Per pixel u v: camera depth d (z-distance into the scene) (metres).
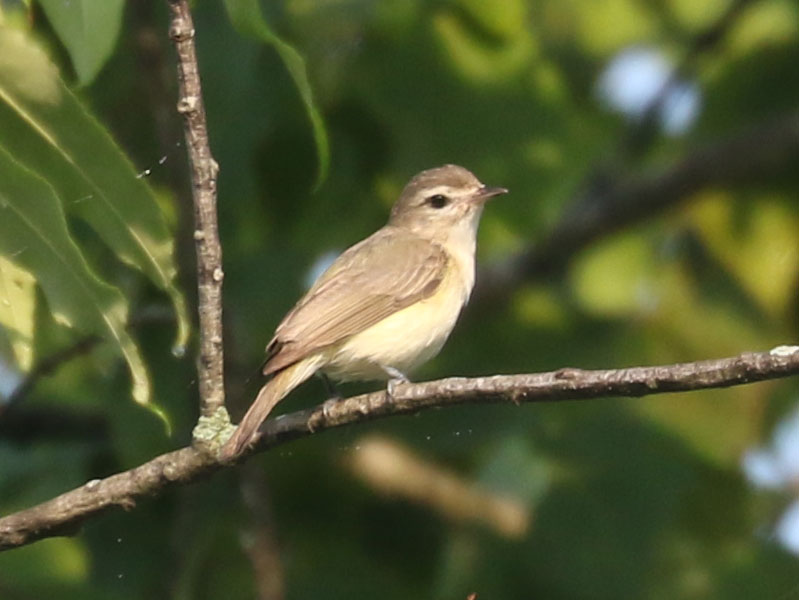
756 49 15.51
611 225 15.34
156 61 11.17
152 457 11.99
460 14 13.93
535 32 15.57
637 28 16.55
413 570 12.54
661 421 13.35
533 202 14.86
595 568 12.26
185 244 11.55
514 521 12.40
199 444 8.23
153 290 12.58
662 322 15.09
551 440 12.66
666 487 12.52
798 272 15.32
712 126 15.91
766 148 15.23
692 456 13.50
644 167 16.19
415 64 13.77
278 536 12.44
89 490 8.36
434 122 14.05
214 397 8.23
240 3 7.87
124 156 7.91
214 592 12.48
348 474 12.62
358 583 12.34
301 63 8.09
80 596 11.70
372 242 12.30
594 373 7.82
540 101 14.35
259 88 12.25
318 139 8.33
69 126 7.83
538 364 14.28
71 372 13.40
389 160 13.97
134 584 12.26
